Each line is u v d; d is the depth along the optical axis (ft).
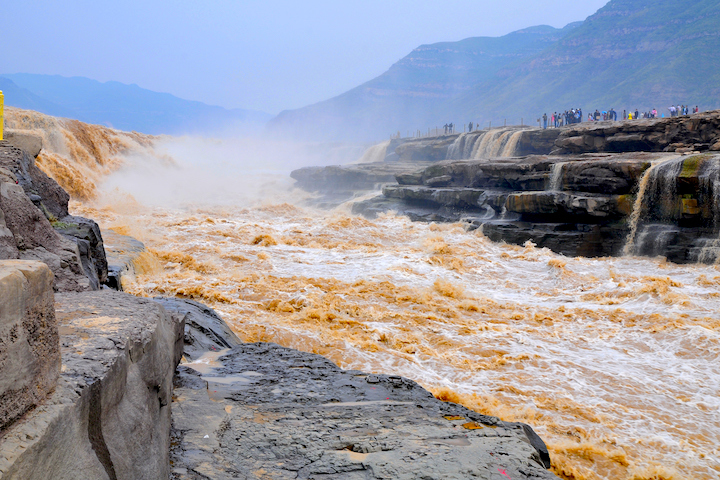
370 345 37.27
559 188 91.25
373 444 12.42
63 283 19.11
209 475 9.96
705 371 35.04
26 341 6.02
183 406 13.71
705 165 72.79
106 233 61.31
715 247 69.51
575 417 27.96
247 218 106.73
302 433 13.07
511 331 42.73
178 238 73.05
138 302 11.85
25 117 121.39
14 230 18.80
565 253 82.38
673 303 49.34
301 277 56.49
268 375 20.34
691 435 26.35
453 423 15.19
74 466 6.44
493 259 73.36
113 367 7.87
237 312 42.55
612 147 110.83
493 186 109.60
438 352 37.27
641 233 78.13
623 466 23.29
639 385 32.60
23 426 5.69
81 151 133.90
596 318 46.91
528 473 11.08
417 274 62.08
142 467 8.26
